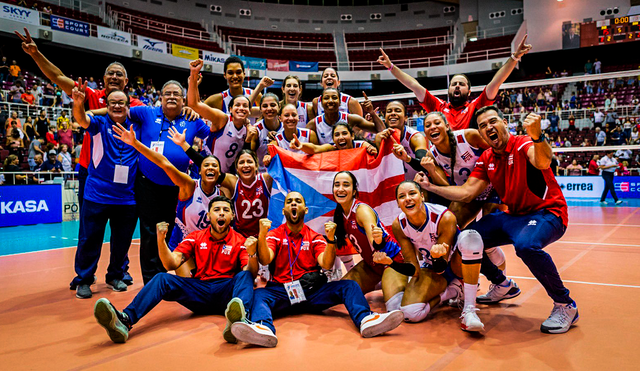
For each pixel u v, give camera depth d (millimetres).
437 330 3734
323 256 4055
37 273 6270
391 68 6727
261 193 5395
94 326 3941
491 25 31469
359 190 5500
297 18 33594
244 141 5969
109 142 5113
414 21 33781
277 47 30562
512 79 29391
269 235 4305
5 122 15109
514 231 3859
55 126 16031
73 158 14617
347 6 34062
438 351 3217
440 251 3615
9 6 18969
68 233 10727
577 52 28016
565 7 27641
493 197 4777
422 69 28000
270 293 4055
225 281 4148
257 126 6164
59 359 3148
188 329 3848
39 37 19781
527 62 29562
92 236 5047
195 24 30375
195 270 4422
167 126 5328
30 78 19828
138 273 6246
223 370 2910
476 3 32062
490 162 4129
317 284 4188
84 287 4984
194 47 27484
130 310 3641
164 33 26812
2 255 7734
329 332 3709
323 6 33844
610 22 26438
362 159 5543
